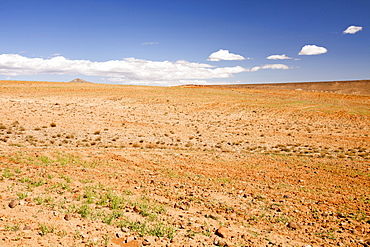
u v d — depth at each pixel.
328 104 64.44
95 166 14.20
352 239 6.72
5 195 8.33
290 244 6.35
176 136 29.53
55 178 11.14
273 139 29.59
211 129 35.50
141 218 7.51
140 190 10.45
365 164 17.14
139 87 90.44
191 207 8.80
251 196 10.29
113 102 56.56
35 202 7.92
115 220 7.18
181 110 52.19
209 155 19.55
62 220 6.77
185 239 6.30
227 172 14.39
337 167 16.05
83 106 49.47
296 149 24.22
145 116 43.50
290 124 41.66
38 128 27.56
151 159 17.09
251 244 6.23
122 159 16.59
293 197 10.26
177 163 16.30
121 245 5.79
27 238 5.57
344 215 8.37
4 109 38.03
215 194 10.38
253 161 17.75
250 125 40.28
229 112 52.12
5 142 20.73
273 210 8.84
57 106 46.81
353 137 31.22
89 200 8.45
